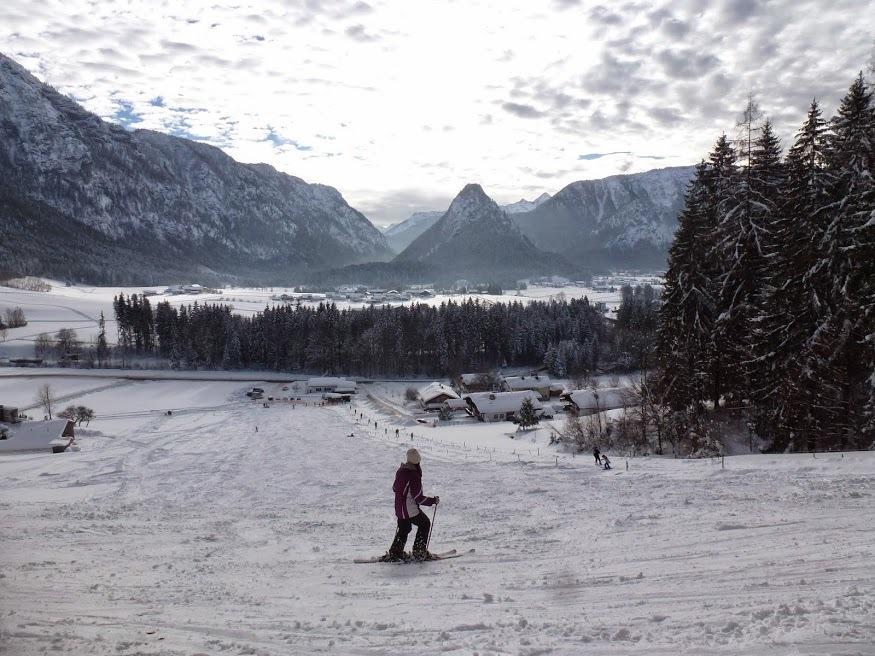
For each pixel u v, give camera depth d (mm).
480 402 91438
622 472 27609
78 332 190125
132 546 15172
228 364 155375
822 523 11547
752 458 25578
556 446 49750
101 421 89750
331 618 7574
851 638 5391
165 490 40094
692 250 39969
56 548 14883
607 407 76938
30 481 46375
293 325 160125
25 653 5750
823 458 22172
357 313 167125
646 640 5977
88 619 7418
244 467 49062
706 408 40500
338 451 55562
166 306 168250
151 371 146125
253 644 6375
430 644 6285
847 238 30062
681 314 39844
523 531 14875
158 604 8531
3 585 9844
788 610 6457
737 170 40344
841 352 29734
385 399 118125
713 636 5918
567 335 159000
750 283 37594
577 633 6402
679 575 8883
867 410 28672
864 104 30328
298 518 20953
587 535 13219
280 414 94812
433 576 10070
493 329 158375
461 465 39375
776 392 32781
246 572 11383
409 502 11516
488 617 7340
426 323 158750
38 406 101250
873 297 27703
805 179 32906
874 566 8203
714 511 14344
